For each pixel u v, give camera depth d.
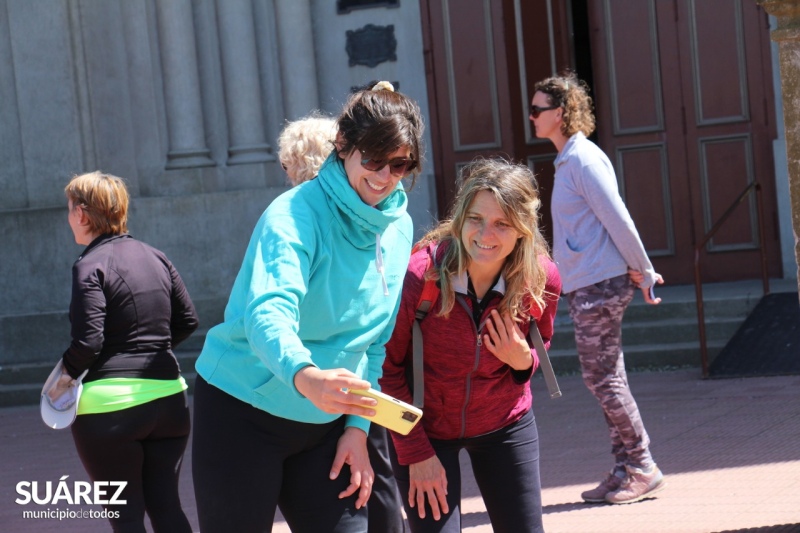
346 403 3.05
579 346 6.44
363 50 13.91
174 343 5.61
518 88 13.88
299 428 3.61
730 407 8.98
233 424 3.59
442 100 14.01
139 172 13.67
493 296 4.07
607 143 13.55
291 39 13.76
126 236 5.41
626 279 6.28
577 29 14.47
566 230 6.41
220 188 13.59
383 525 4.62
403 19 13.95
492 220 3.94
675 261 13.38
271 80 13.84
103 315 5.05
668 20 13.27
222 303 13.19
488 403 4.17
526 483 4.21
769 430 8.06
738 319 11.28
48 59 13.34
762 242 11.45
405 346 4.14
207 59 13.67
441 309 4.01
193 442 3.68
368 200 3.55
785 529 5.50
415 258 4.12
